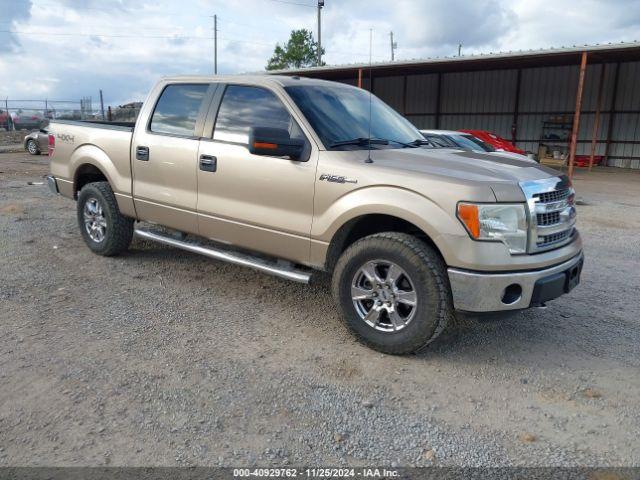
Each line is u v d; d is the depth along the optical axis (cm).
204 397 334
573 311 502
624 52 1780
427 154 439
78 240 696
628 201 1311
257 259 477
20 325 430
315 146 427
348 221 409
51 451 279
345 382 360
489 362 395
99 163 591
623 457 288
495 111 2747
